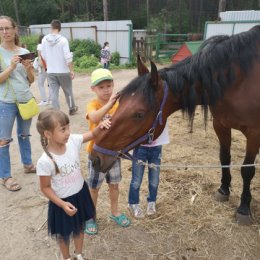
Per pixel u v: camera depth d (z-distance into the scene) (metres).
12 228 2.64
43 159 1.81
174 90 2.10
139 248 2.40
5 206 2.95
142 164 2.35
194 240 2.46
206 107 2.21
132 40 13.91
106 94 2.25
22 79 3.07
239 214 2.64
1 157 3.17
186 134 4.52
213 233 2.54
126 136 1.98
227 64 2.18
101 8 34.22
